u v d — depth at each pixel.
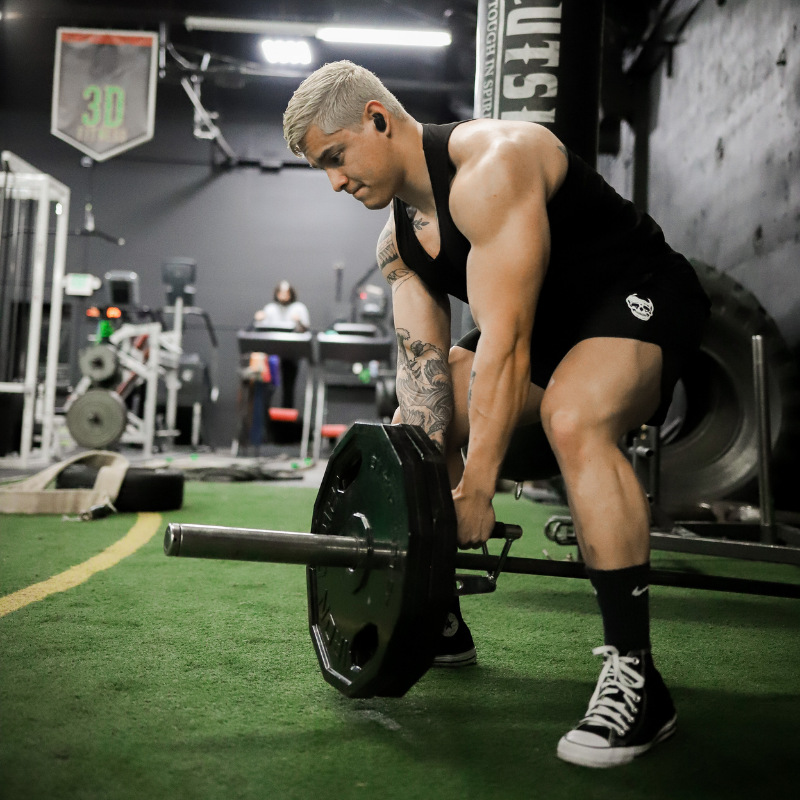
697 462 3.43
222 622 1.72
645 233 1.26
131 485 3.46
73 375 9.44
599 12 2.32
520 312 1.08
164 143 9.97
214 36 9.89
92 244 9.87
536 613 1.92
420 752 1.09
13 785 0.94
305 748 1.09
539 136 1.17
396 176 1.22
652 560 2.76
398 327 1.44
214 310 9.91
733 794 0.98
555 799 0.96
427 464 1.05
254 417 7.81
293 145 1.22
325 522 1.27
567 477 1.13
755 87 4.20
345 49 9.77
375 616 1.08
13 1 8.32
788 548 2.09
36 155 9.90
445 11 7.20
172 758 1.04
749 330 3.34
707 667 1.52
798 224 3.63
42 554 2.45
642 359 1.16
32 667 1.38
